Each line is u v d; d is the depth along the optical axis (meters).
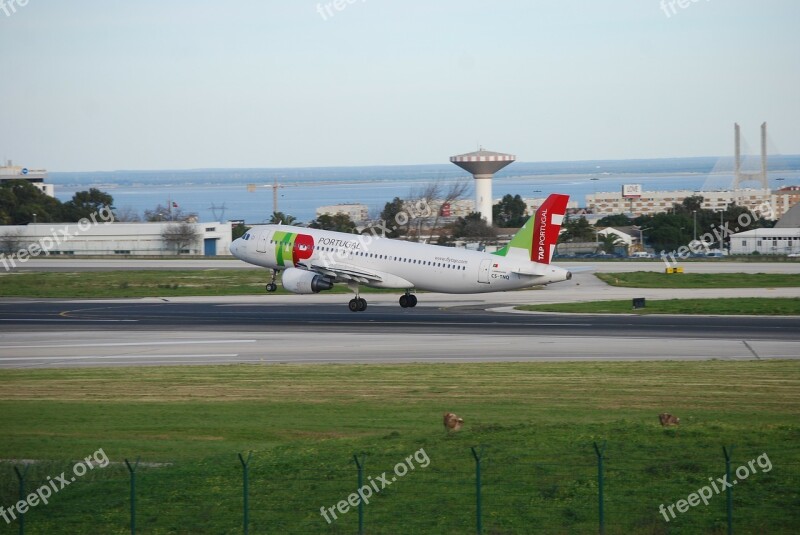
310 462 52.47
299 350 96.06
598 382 76.50
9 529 45.22
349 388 75.50
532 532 42.62
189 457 55.88
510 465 50.50
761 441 54.12
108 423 64.69
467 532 42.75
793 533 42.25
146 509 46.69
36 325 117.44
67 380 81.31
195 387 77.06
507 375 80.19
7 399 73.19
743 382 75.69
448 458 52.12
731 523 42.56
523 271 115.31
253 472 51.12
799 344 95.31
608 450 52.56
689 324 110.69
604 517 43.84
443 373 81.62
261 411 67.62
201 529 44.09
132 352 96.81
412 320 116.94
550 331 106.44
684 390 72.88
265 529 43.81
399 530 43.22
